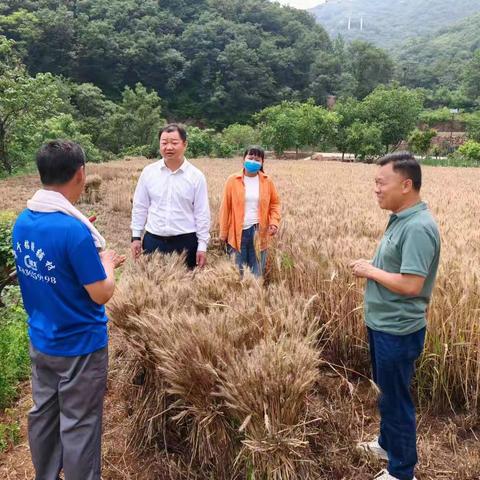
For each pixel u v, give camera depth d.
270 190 5.90
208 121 93.25
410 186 2.53
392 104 60.00
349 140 53.97
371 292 2.73
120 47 88.69
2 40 29.86
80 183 2.48
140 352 3.10
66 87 59.88
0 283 6.10
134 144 56.44
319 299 4.18
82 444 2.52
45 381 2.56
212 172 27.22
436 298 3.52
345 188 17.75
